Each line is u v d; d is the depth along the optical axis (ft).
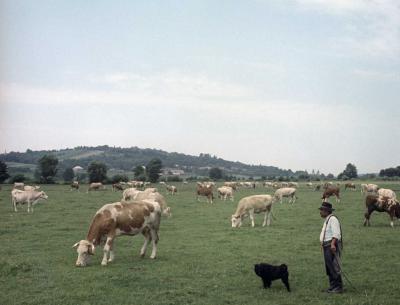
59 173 647.15
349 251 64.64
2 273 51.29
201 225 97.55
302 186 335.26
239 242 73.10
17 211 130.21
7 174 384.27
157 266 54.70
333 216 43.55
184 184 390.21
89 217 113.19
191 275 50.03
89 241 56.08
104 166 405.18
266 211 96.89
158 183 418.31
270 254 62.49
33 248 68.39
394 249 66.28
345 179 534.78
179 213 125.59
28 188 199.31
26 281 47.62
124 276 49.01
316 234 82.17
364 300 39.96
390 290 43.47
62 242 74.08
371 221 103.35
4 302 40.06
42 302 39.99
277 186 302.86
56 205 151.33
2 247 69.26
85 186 331.57
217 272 51.29
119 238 78.02
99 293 42.65
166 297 41.39
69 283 46.52
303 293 42.70
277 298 41.19
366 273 50.80
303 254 62.54
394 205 93.15
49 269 53.21
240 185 340.18
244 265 55.11
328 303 39.34
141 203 59.82
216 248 67.56
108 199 183.11
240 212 95.09
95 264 56.18
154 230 60.85
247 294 42.63
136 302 39.86
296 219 108.47
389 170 644.69
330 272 43.16
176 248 67.97
